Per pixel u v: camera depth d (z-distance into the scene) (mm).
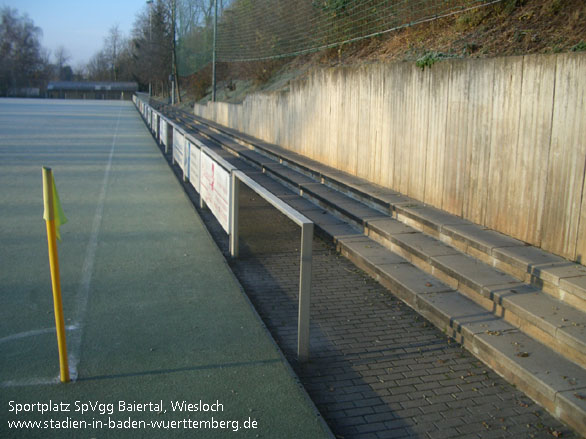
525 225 5930
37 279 6039
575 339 3994
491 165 6461
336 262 7098
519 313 4594
